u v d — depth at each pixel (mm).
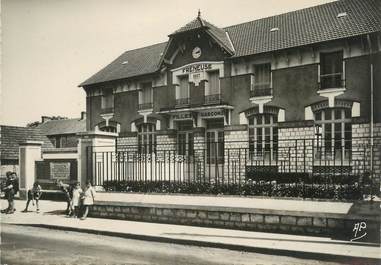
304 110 18234
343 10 18797
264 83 19828
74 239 10570
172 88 22984
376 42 16312
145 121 24109
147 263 8016
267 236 9586
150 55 26297
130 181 14469
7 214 14797
